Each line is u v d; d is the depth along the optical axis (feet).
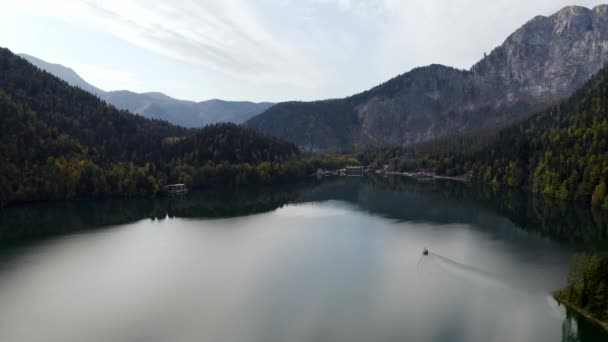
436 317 248.93
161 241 438.81
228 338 228.02
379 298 278.87
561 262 347.77
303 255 383.65
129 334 234.58
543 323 236.02
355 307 265.13
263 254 388.78
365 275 325.42
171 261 368.07
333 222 534.78
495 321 240.94
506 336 222.89
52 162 655.35
